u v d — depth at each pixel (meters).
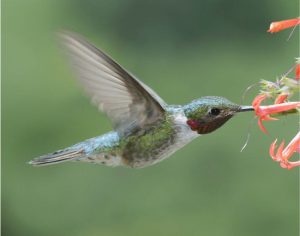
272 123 15.53
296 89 6.27
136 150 7.36
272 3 21.59
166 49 21.95
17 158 18.03
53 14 20.66
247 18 21.89
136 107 7.29
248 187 15.99
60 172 17.20
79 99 18.41
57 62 18.67
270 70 19.17
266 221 16.02
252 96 18.25
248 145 16.12
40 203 17.11
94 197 16.83
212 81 18.98
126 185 16.58
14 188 17.59
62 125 18.31
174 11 22.75
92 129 18.30
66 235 17.05
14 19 19.89
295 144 6.50
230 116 7.12
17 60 18.62
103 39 21.58
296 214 15.79
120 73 6.97
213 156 16.36
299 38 19.27
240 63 19.50
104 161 7.45
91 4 22.02
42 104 18.41
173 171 16.53
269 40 19.97
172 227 16.22
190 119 7.24
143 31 22.52
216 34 22.09
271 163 16.08
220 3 22.11
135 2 22.36
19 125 18.12
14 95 18.44
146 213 16.36
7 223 17.55
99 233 16.48
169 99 19.00
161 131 7.30
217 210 16.12
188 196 16.38
